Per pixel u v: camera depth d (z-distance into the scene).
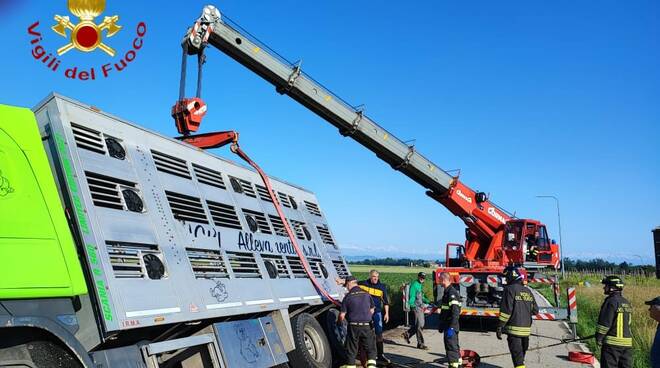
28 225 4.81
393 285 35.12
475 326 17.45
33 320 4.57
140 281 5.80
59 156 5.54
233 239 7.91
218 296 6.96
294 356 8.62
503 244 18.19
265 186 9.82
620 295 8.34
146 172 6.72
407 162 15.97
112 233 5.69
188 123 10.17
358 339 9.30
